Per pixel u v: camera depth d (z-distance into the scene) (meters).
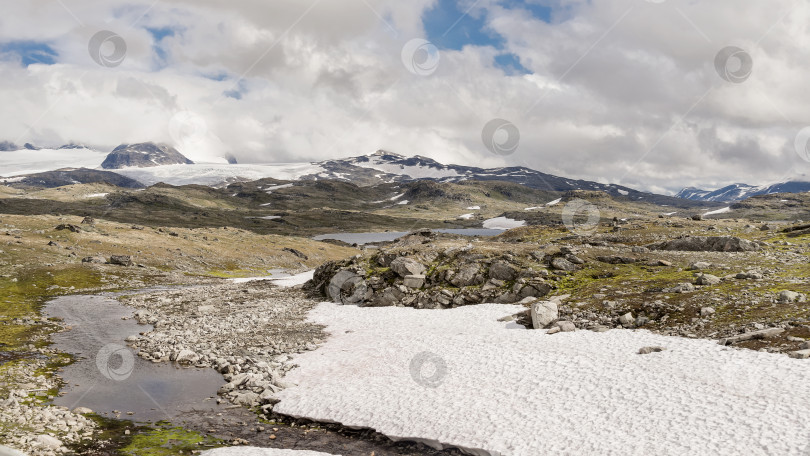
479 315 45.19
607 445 20.77
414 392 28.47
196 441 24.02
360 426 25.52
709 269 46.72
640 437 20.92
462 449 22.42
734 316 33.19
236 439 24.30
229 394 30.78
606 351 30.78
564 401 25.05
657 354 28.77
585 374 27.67
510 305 47.03
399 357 34.91
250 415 27.84
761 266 46.12
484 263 55.75
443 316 46.84
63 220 150.50
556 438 21.91
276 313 56.28
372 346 38.91
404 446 23.45
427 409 26.23
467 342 36.50
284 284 87.00
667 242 63.62
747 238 68.19
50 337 46.06
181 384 32.75
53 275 88.94
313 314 54.94
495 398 26.47
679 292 40.16
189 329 49.19
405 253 62.16
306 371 34.38
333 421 26.20
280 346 41.09
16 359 37.28
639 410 23.03
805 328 28.66
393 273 59.22
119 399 29.78
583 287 46.91
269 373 33.91
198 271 125.38
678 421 21.55
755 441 19.19
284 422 26.86
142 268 110.75
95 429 25.02
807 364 24.33
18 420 24.55
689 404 22.73
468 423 24.27
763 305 34.00
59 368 35.75
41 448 21.56
